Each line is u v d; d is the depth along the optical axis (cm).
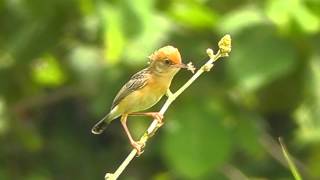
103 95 1390
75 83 1570
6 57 1476
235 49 1247
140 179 1991
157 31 1222
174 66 881
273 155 1606
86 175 2111
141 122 1461
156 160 1961
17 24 1373
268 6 1220
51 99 1639
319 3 1220
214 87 1352
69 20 1354
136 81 893
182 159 1292
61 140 2133
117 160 2122
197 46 1312
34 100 1586
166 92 900
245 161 1738
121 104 903
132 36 1186
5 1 1358
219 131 1313
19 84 1522
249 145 1369
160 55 887
